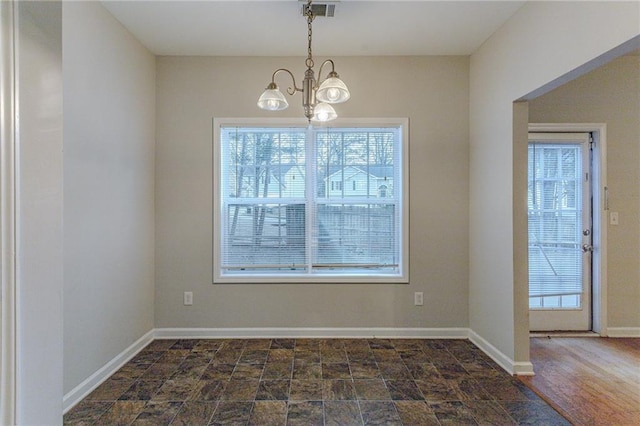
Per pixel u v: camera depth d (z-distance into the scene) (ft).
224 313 10.46
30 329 1.94
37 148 1.99
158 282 10.36
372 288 10.53
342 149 10.74
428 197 10.50
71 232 6.80
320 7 7.92
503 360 8.53
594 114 10.62
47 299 2.08
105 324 7.91
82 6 7.05
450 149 10.48
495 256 8.98
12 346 1.83
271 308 10.50
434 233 10.50
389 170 10.77
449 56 10.46
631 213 10.62
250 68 10.43
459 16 8.30
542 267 10.69
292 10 8.07
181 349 9.54
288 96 10.45
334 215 10.77
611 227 10.61
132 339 9.12
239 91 10.43
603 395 7.20
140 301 9.55
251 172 10.71
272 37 9.32
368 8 7.98
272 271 10.71
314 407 6.74
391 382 7.73
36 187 1.98
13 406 1.84
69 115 6.69
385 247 10.77
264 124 10.47
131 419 6.35
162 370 8.30
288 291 10.50
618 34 5.43
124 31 8.69
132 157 9.08
